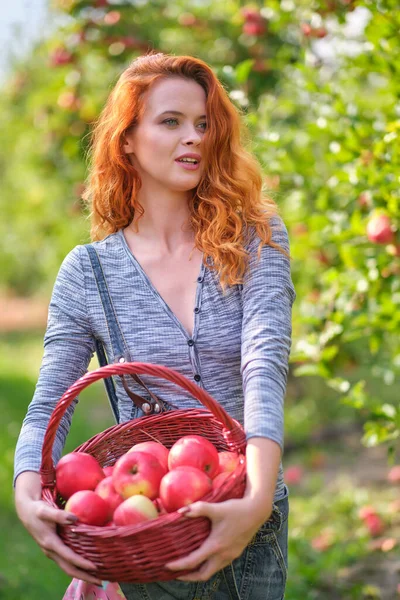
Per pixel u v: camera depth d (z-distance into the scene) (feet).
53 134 35.63
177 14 32.30
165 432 11.56
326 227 21.48
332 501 29.43
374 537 25.00
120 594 11.00
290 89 25.18
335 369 22.03
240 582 11.10
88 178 13.67
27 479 10.85
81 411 50.60
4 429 42.75
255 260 11.66
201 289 11.73
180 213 12.46
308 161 22.43
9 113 49.14
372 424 19.74
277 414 10.20
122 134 12.43
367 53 20.54
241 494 9.82
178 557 9.46
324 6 21.06
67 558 9.80
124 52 31.04
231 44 31.71
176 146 12.02
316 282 26.78
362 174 19.06
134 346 11.73
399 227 18.69
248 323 11.16
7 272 119.75
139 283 11.98
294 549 23.59
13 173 69.10
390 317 20.08
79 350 12.17
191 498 9.78
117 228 12.80
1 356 76.59
